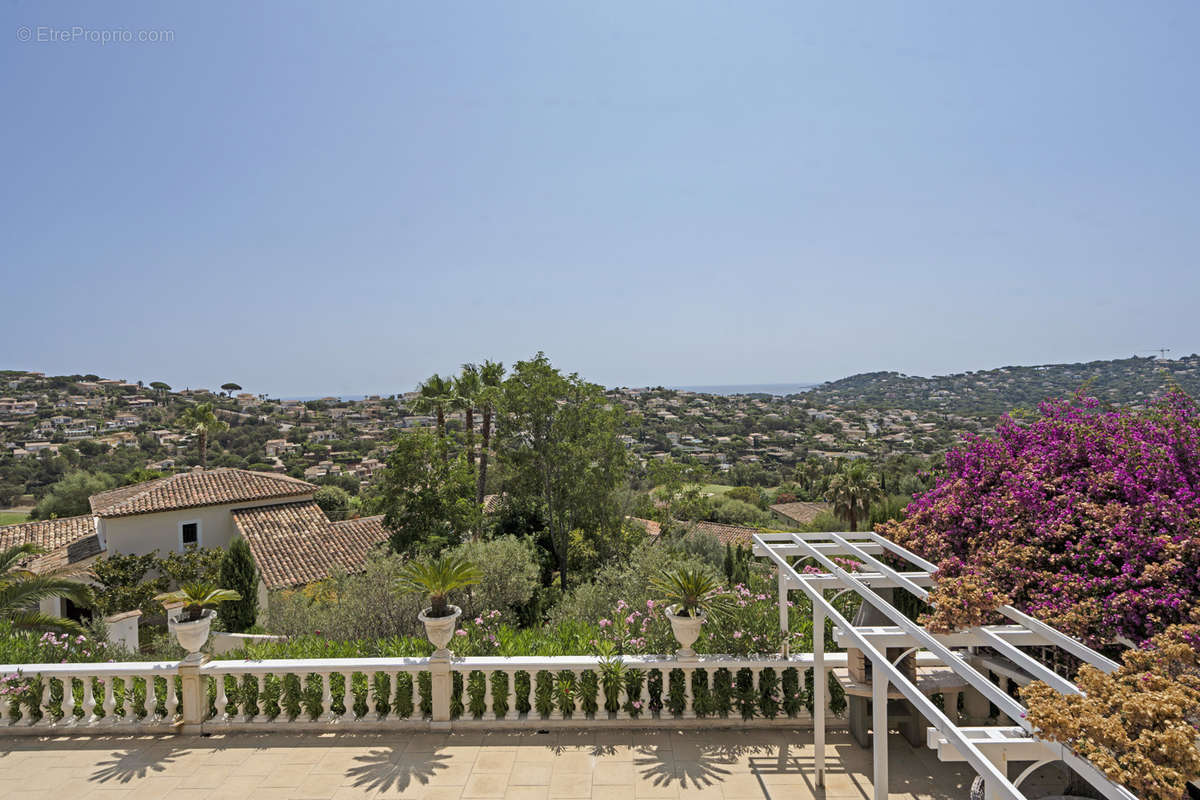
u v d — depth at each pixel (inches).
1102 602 192.2
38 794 192.1
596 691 229.5
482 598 453.1
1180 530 196.1
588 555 871.1
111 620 536.1
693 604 227.9
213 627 531.2
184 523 880.9
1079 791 160.2
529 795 187.8
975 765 100.2
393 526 898.7
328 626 368.8
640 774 198.5
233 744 221.3
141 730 230.2
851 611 261.9
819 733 189.5
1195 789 153.6
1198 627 165.2
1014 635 158.2
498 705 231.8
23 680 233.6
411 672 232.5
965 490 265.4
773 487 2596.0
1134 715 99.3
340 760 209.2
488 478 1157.7
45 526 927.0
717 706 226.2
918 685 204.7
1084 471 235.9
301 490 971.9
